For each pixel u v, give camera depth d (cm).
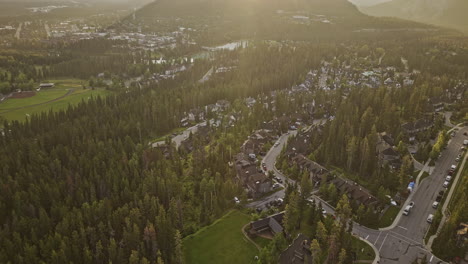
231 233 19438
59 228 17875
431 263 16812
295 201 19688
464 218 18538
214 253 18050
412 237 18588
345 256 15962
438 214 19262
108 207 19550
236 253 18000
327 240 17350
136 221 18538
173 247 17725
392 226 19388
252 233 19062
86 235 17862
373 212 19425
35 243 17412
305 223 19538
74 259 16862
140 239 18000
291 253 16500
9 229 18325
